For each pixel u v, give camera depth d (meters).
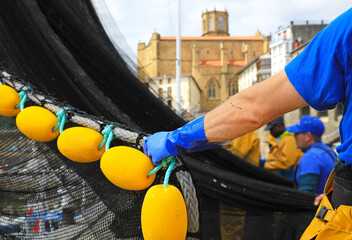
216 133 1.04
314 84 0.98
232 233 1.94
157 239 1.04
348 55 0.95
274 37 65.12
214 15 110.56
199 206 1.13
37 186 1.62
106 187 1.41
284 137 4.48
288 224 2.16
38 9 1.83
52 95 1.82
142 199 1.30
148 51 93.44
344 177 1.06
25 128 1.42
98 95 1.76
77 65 1.79
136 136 1.23
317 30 58.38
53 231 1.56
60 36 1.92
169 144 1.08
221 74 97.56
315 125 3.83
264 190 2.01
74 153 1.27
